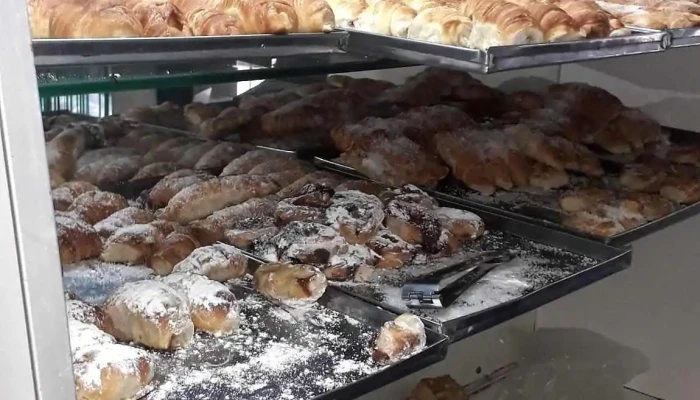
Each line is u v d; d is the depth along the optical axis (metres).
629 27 1.11
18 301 0.52
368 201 1.06
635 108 1.52
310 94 1.40
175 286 0.86
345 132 1.31
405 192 1.16
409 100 1.50
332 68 0.97
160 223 1.00
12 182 0.50
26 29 0.50
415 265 1.01
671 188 1.28
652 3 1.26
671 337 1.49
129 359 0.72
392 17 0.96
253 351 0.81
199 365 0.78
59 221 0.94
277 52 0.85
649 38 1.04
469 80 1.60
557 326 1.63
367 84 1.52
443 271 0.95
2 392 0.52
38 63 0.66
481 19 0.92
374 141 1.28
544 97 1.56
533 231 1.12
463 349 1.47
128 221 1.00
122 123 1.22
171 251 0.94
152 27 0.79
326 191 1.11
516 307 0.91
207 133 1.28
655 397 1.52
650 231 1.16
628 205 1.18
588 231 1.11
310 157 1.33
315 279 0.89
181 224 1.05
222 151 1.23
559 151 1.33
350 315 0.89
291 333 0.85
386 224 1.06
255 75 0.87
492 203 1.24
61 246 0.91
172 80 0.77
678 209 1.25
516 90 1.65
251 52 0.81
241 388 0.75
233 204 1.10
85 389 0.69
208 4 0.88
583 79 1.62
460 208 1.21
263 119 1.31
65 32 0.74
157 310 0.79
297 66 0.92
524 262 1.04
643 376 1.52
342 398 0.74
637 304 1.51
